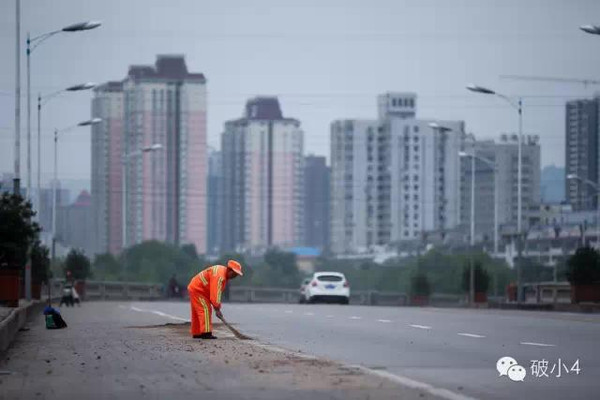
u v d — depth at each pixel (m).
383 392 27.33
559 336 49.84
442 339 47.94
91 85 122.69
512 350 41.31
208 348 41.69
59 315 59.62
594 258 107.38
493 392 28.19
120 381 30.42
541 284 126.44
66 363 36.06
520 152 135.12
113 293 163.50
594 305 99.81
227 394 27.28
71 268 152.75
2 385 29.89
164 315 76.75
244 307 94.75
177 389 28.38
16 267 73.12
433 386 29.12
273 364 34.19
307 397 26.55
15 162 93.81
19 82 94.56
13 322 51.31
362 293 182.00
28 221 80.94
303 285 134.50
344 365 33.81
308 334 52.03
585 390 28.72
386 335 51.03
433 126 159.75
